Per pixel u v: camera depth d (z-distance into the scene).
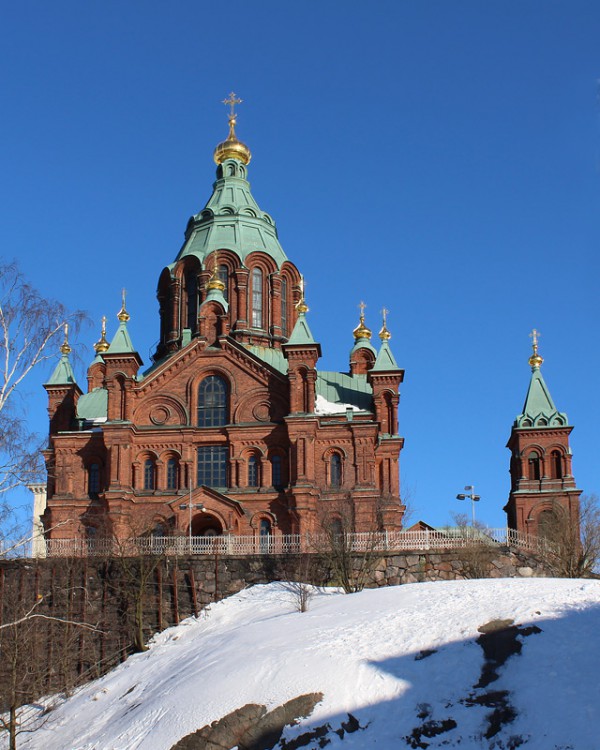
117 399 92.44
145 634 69.75
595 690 44.91
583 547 81.38
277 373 92.94
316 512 88.38
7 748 55.47
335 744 44.38
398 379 95.75
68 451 92.75
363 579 70.25
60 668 66.19
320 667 48.88
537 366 103.69
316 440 90.88
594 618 50.66
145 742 47.38
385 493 91.25
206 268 104.94
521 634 49.72
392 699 46.25
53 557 73.19
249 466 91.88
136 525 81.25
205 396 93.81
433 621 52.34
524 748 42.50
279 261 107.06
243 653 52.75
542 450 99.06
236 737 45.97
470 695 46.00
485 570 72.44
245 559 73.19
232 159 114.38
